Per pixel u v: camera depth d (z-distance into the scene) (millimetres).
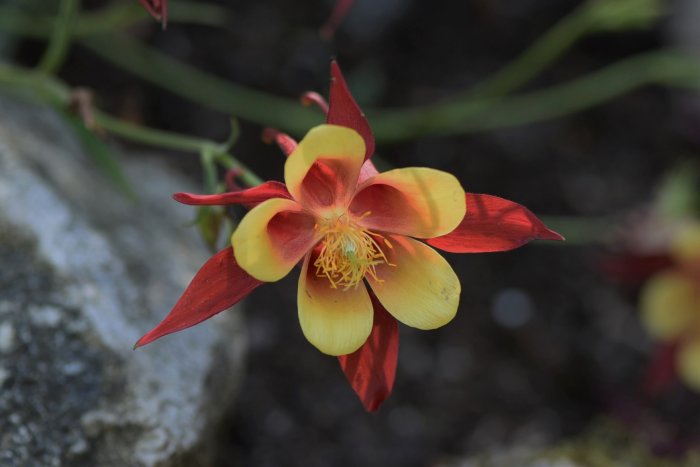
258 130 459
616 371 442
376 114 472
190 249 389
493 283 453
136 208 390
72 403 328
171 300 360
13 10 437
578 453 397
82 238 351
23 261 341
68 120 368
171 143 350
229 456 404
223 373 356
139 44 462
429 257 304
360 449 415
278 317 431
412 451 417
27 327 333
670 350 433
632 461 408
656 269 436
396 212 304
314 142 284
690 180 446
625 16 435
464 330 443
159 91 459
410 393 428
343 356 308
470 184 468
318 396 421
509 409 431
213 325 359
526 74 458
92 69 457
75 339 334
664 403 436
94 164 401
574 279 459
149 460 328
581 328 450
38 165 366
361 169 299
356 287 306
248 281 298
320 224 307
